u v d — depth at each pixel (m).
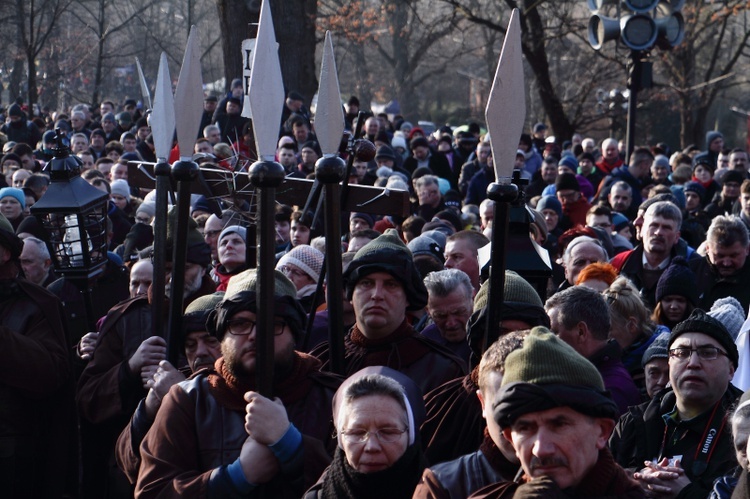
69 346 5.67
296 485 3.66
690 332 4.32
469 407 4.03
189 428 3.83
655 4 13.48
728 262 6.99
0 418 5.27
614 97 17.42
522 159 16.02
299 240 8.24
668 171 14.62
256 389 3.70
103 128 20.39
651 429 4.41
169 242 5.27
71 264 5.32
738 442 3.49
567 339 4.83
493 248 3.47
